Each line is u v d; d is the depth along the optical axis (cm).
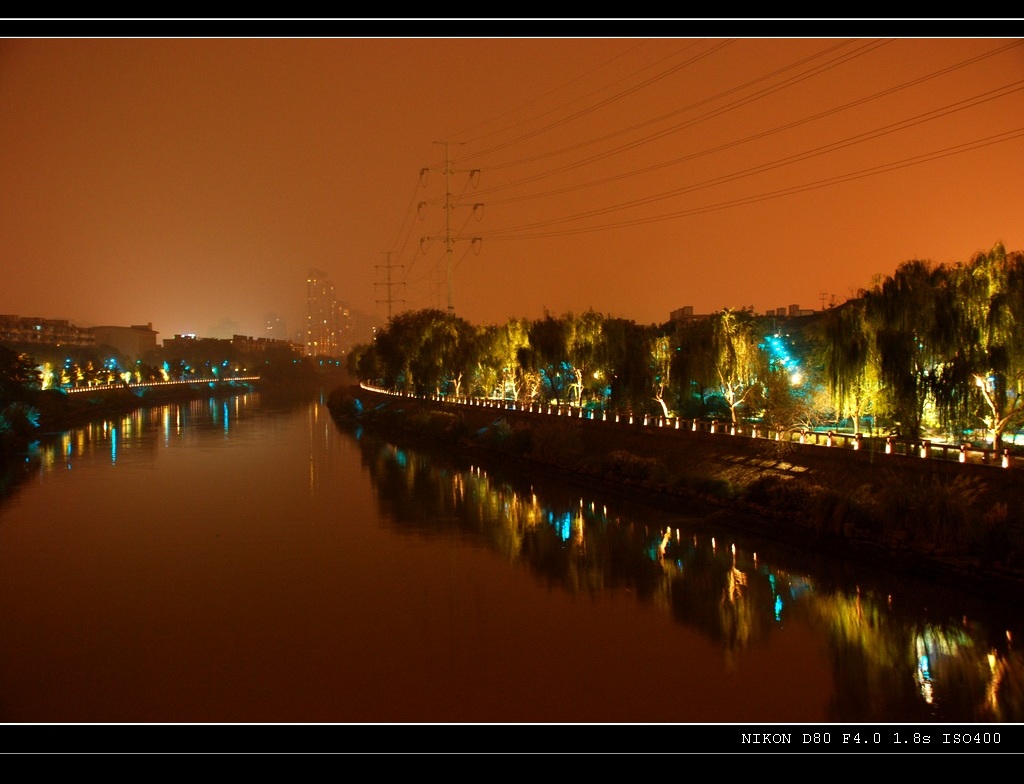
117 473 5578
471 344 8638
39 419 8875
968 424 3144
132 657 2111
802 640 2178
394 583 2783
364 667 2034
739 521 3406
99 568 2997
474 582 2786
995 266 3109
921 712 1730
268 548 3306
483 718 1733
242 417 11325
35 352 13125
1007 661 1983
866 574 2644
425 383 8969
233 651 2148
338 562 3070
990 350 2995
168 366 19825
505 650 2138
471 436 6888
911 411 3247
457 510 4122
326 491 4769
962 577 2405
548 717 1739
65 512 4116
